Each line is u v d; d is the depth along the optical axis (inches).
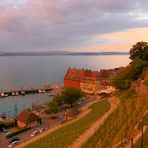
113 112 4618.6
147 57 5821.9
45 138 4429.1
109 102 5580.7
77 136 4050.2
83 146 3651.6
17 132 5093.5
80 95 7155.5
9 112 7332.7
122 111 4303.6
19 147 4271.7
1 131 5305.1
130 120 3745.1
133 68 5659.5
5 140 4781.0
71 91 6875.0
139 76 5565.9
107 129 3900.1
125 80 5708.7
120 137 3366.1
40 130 5093.5
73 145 3752.5
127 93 5182.1
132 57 6072.8
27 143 4399.6
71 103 6850.4
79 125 4650.6
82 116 5369.1
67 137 4153.5
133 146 2861.7
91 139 3801.7
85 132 4111.7
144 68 5551.2
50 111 6186.0
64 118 5890.8
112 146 3223.4
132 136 3063.5
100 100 6515.8
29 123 5482.3
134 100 4493.1
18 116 5733.3
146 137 2962.6
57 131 4694.9
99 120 4505.4
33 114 5664.4
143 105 4084.6
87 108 6097.4
